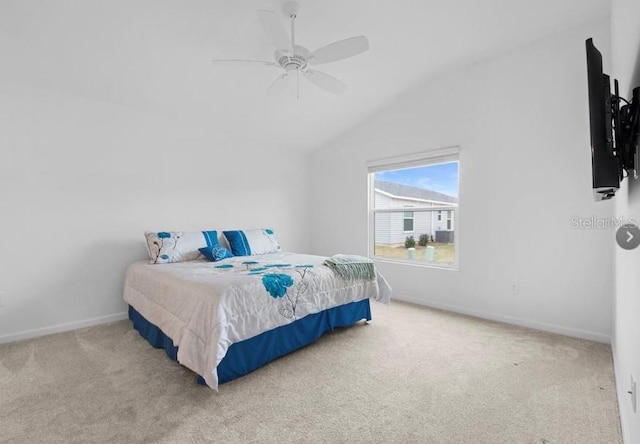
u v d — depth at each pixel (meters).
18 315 2.74
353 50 2.16
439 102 3.53
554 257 2.81
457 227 3.48
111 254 3.24
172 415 1.69
